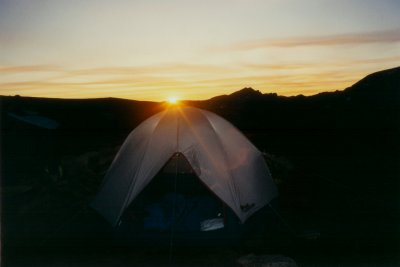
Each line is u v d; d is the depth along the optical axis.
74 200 8.91
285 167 12.07
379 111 30.88
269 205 8.37
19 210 8.28
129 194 6.84
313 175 11.65
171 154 7.07
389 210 8.47
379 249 6.42
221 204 7.56
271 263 5.57
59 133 15.18
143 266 5.70
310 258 6.08
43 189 9.64
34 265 5.68
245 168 7.78
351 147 16.95
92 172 10.73
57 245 6.51
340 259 6.02
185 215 7.34
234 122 30.38
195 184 8.13
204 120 7.85
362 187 10.35
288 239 6.92
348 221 7.83
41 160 12.19
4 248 6.34
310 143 18.19
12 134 13.63
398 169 12.39
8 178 10.40
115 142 16.52
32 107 31.97
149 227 7.06
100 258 6.00
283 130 24.36
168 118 7.74
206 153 7.17
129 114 37.16
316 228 7.40
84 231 7.16
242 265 5.69
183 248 6.43
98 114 34.09
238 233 7.00
